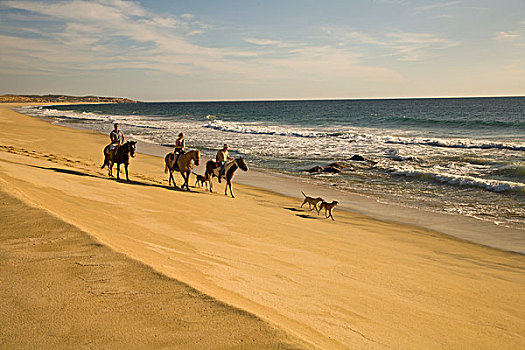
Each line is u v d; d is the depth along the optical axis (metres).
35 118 67.38
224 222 8.62
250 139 34.81
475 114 74.06
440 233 9.82
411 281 6.05
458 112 84.00
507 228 10.22
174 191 12.48
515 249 8.58
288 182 17.28
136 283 3.56
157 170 18.62
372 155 24.38
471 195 14.17
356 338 3.56
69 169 13.84
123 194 10.01
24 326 2.88
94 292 3.38
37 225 5.04
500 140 31.00
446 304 5.23
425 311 4.86
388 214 11.78
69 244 4.47
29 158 14.99
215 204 11.00
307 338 3.05
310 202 11.70
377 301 4.94
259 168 21.11
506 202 12.98
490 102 157.00
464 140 29.53
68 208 6.86
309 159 23.77
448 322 4.59
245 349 2.60
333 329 3.66
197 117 82.44
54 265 3.92
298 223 9.81
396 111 98.25
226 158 14.09
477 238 9.40
